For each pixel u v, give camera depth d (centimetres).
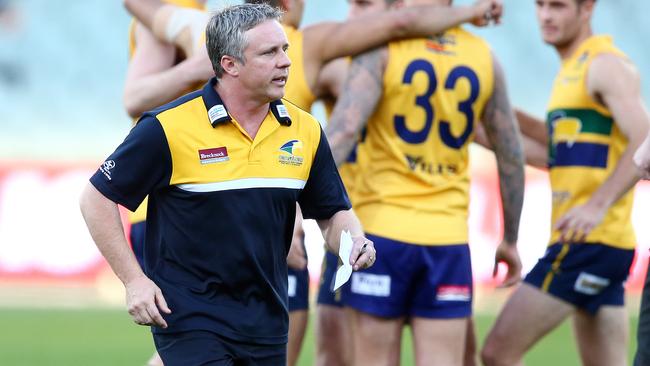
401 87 1964
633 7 6862
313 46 1983
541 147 2455
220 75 1467
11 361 3203
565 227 2089
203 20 1936
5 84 6519
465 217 2050
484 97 2023
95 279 4959
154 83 1872
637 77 2198
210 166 1450
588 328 2312
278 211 1485
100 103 6556
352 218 1554
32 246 4922
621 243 2253
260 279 1488
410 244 1969
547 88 6550
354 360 2027
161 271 1488
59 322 4172
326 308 2347
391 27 1947
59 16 6725
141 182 1447
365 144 2038
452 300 1998
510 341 2230
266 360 1514
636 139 2112
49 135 6341
